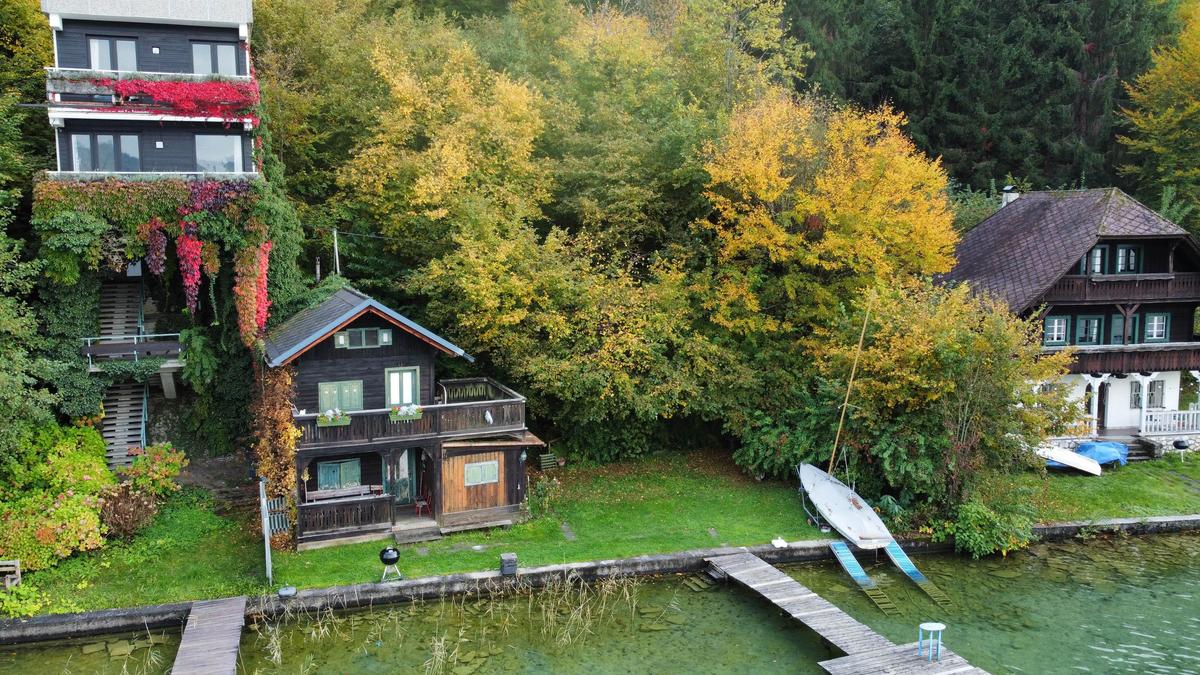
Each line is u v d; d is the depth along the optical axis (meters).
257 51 35.28
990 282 35.34
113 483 24.72
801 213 30.02
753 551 24.84
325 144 35.47
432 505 25.88
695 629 20.95
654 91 38.03
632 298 29.69
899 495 27.41
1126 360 33.62
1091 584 23.81
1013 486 26.97
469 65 35.53
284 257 30.05
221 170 30.03
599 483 29.81
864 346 28.39
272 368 25.53
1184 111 42.38
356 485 26.28
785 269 32.12
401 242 32.16
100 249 26.86
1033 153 49.00
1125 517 27.91
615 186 33.34
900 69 52.00
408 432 24.89
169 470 25.84
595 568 23.47
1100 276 33.34
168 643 19.77
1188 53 43.34
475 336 28.98
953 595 23.06
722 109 35.69
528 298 28.41
